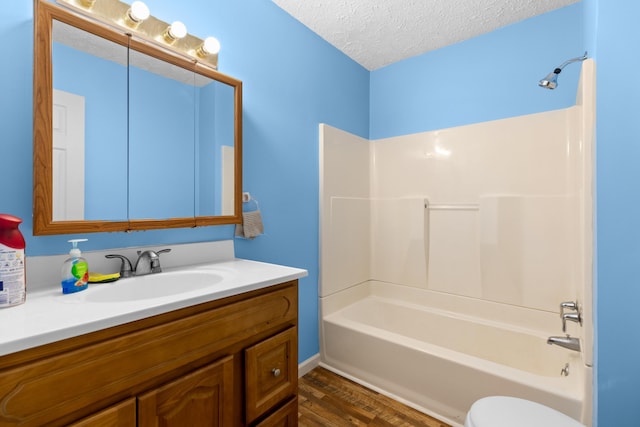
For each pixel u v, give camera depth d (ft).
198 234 4.65
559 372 5.47
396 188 8.06
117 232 3.80
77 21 3.35
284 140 6.07
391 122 8.26
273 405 3.66
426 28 6.61
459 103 7.14
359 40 7.10
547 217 5.97
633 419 3.24
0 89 2.99
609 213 3.34
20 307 2.52
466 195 6.95
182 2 4.41
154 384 2.60
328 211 7.07
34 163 3.05
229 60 5.05
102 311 2.40
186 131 4.41
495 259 6.53
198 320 2.87
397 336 5.86
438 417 5.11
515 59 6.41
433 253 7.45
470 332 6.65
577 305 4.94
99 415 2.23
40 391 1.98
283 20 6.03
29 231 3.16
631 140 3.23
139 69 3.92
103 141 3.60
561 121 5.81
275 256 5.91
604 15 3.34
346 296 7.60
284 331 3.84
